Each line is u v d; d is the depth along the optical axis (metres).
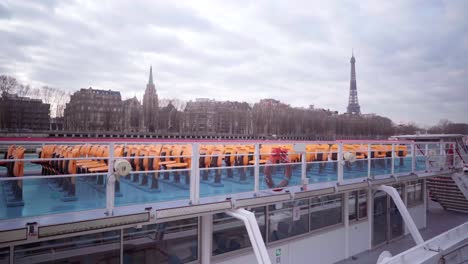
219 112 86.81
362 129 108.19
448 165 15.55
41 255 5.88
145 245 6.95
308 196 8.62
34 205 6.02
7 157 7.20
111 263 6.54
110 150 5.59
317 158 11.19
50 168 8.20
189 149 8.32
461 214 18.56
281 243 9.33
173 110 79.31
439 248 8.49
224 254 8.04
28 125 58.34
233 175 9.80
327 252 10.77
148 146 8.92
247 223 6.80
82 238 6.26
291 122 92.88
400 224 14.40
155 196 7.02
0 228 4.70
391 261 7.59
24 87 65.69
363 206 12.37
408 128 119.25
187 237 7.55
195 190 6.64
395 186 14.06
